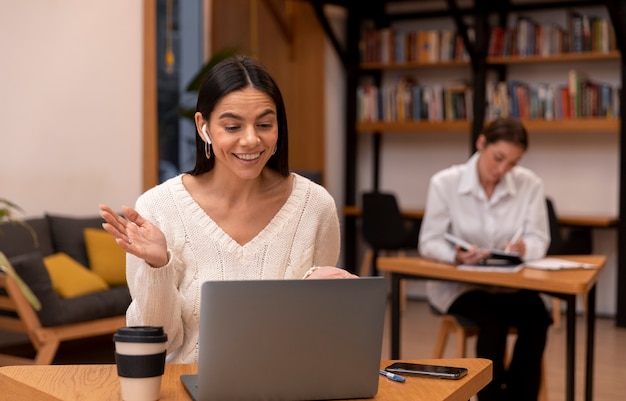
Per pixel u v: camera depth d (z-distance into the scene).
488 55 7.65
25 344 5.70
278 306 1.78
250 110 2.14
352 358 1.86
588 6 7.49
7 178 5.64
